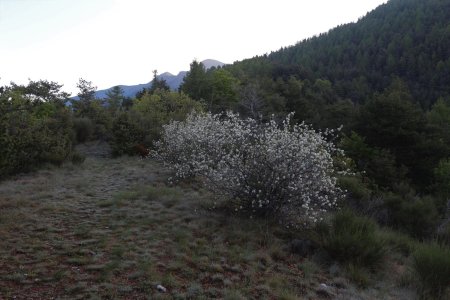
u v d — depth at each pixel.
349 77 85.38
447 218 11.16
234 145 7.96
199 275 4.48
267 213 6.92
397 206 10.50
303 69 83.44
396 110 22.31
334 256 5.68
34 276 4.02
